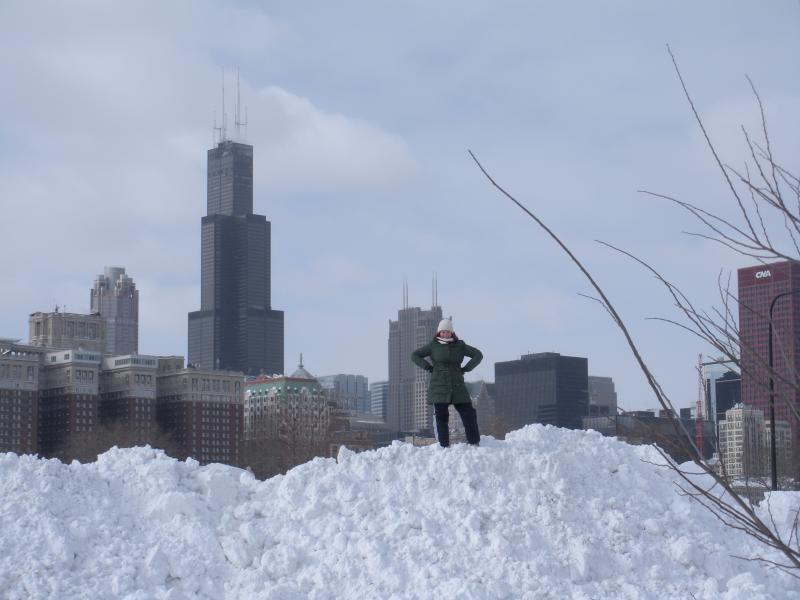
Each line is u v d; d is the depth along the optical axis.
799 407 5.25
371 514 15.51
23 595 13.24
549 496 15.62
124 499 15.81
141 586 13.91
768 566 14.67
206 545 14.83
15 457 16.05
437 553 14.41
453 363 17.70
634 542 14.84
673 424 5.61
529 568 14.02
